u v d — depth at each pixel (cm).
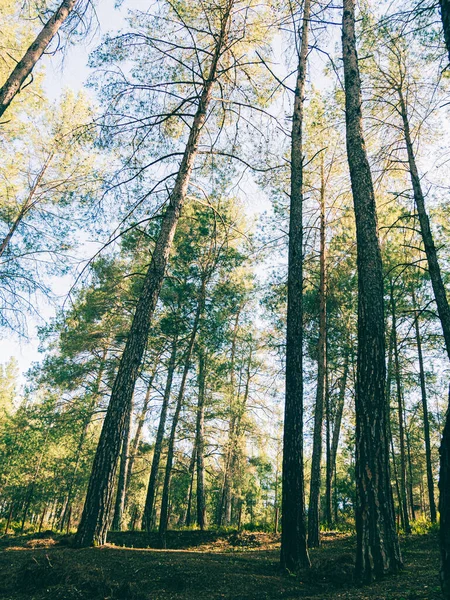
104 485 740
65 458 2323
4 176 1427
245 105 1014
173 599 476
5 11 1213
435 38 930
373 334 572
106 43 920
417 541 1005
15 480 2347
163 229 911
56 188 1452
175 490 2550
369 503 503
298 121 962
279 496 2756
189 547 1175
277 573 621
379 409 538
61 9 761
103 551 670
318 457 1173
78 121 1527
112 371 1755
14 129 1411
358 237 637
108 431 762
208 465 2006
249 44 1091
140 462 2423
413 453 2355
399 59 1126
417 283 1473
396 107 1162
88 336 1642
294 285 828
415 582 415
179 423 1641
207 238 1480
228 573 580
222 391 1716
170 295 1495
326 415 1588
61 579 539
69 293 910
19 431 2089
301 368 771
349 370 1703
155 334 1486
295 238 866
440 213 1279
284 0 1004
